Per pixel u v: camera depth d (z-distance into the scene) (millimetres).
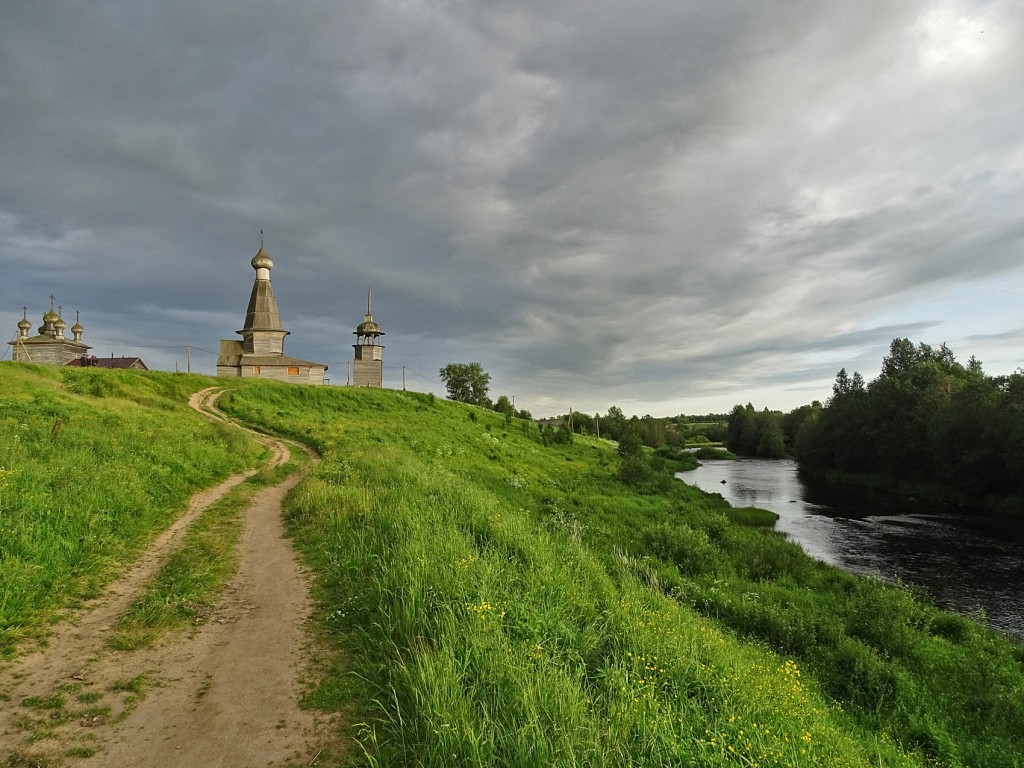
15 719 5016
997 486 41375
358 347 62500
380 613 7152
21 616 7047
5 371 29703
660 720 5270
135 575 9133
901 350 72188
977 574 22219
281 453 25984
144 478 14148
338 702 5504
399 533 10453
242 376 51500
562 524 19016
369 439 31391
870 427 57688
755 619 13438
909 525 33281
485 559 9047
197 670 6180
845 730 8547
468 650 5867
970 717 10234
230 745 4793
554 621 7430
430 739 4637
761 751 5277
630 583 11719
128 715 5223
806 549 26484
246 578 9352
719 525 24156
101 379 35438
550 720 4922
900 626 13688
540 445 51688
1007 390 45906
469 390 92375
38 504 9797
